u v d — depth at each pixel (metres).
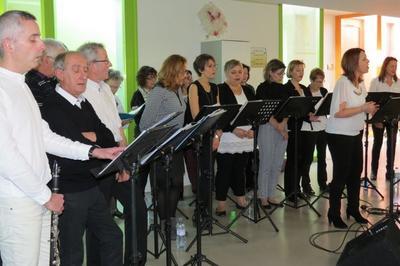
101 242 2.56
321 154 5.42
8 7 4.86
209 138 3.64
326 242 3.70
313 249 3.55
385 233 2.72
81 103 2.45
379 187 5.50
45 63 2.43
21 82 1.90
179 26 5.96
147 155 2.30
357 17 9.37
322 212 4.53
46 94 2.29
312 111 4.50
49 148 2.16
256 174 4.12
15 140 1.83
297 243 3.69
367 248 2.67
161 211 3.59
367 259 2.66
